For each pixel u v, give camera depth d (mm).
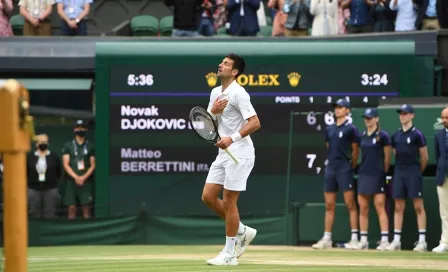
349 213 35250
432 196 34594
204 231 37312
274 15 48500
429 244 34594
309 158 40062
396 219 33469
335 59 40281
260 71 40250
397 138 33125
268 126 40188
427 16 43125
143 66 40312
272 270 20406
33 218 37094
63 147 42312
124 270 20906
